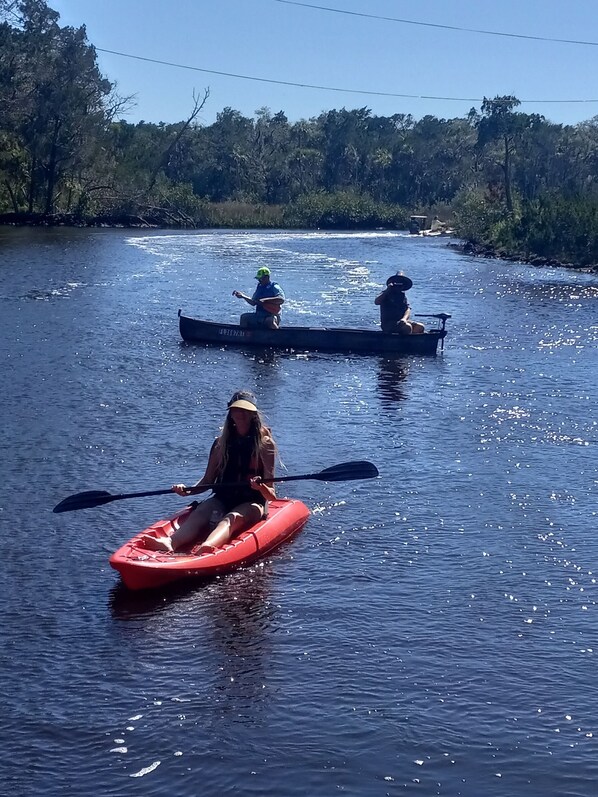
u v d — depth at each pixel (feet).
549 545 31.14
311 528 32.48
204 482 31.48
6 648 25.03
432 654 24.80
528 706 22.41
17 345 61.26
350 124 363.56
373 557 30.27
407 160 359.25
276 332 62.90
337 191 316.19
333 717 21.95
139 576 27.61
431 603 27.45
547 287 100.37
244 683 23.39
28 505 33.99
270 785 19.57
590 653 24.94
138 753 20.62
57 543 31.09
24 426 42.91
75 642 25.41
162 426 43.32
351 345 62.18
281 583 28.58
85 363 56.44
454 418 45.50
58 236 176.04
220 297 87.10
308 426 43.83
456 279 108.47
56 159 217.77
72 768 20.13
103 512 33.60
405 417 45.60
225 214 253.44
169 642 25.43
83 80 215.51
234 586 28.37
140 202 236.02
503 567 29.63
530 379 54.19
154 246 155.63
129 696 22.82
